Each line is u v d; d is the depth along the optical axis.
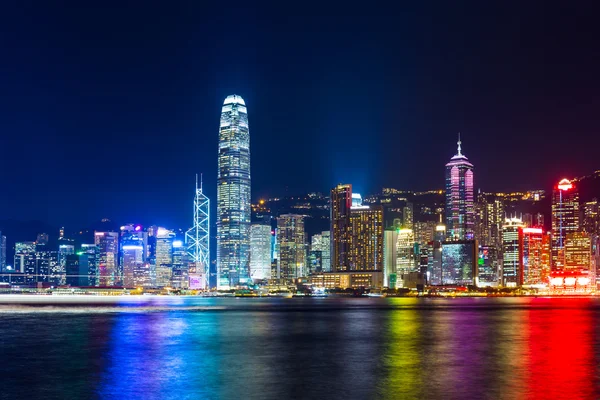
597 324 190.25
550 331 163.12
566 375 90.00
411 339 143.62
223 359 109.31
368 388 81.44
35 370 97.00
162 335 154.50
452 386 82.31
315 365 101.88
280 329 175.38
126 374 93.00
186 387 82.69
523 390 79.25
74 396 77.62
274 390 80.44
